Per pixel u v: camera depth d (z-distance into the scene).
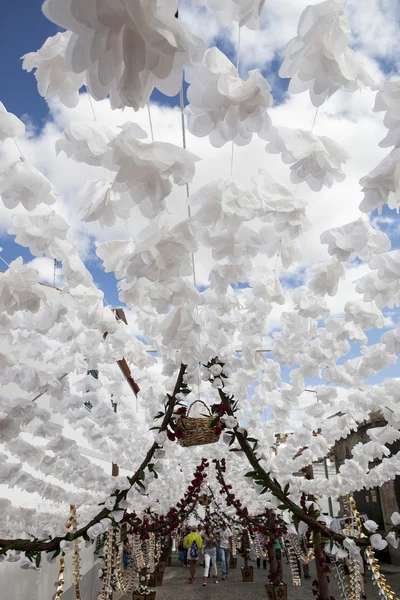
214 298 3.27
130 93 0.94
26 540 3.73
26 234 2.09
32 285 2.53
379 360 3.74
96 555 9.80
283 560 16.19
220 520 13.73
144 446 6.32
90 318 3.27
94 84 1.00
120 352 4.06
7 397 3.28
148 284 2.40
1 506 3.69
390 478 5.06
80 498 4.60
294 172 1.73
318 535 4.14
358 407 4.67
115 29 0.90
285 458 5.39
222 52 1.33
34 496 5.71
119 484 4.37
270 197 2.00
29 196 1.80
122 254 2.35
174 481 8.35
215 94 1.31
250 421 5.62
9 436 3.30
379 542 3.89
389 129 1.52
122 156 1.30
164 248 1.75
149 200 1.50
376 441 5.05
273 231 2.32
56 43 1.40
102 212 1.85
